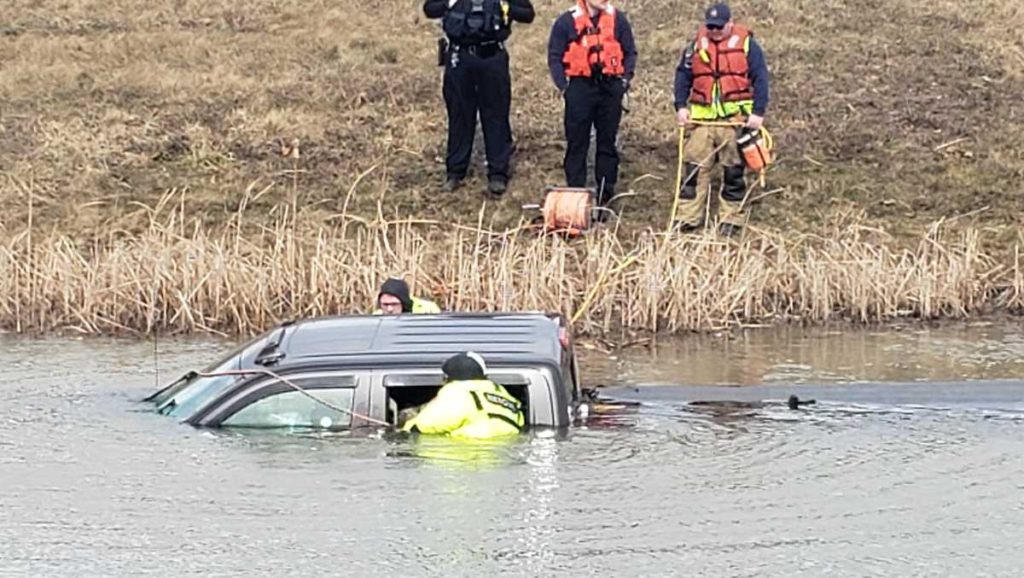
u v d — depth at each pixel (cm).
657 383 1480
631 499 1017
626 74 2070
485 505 1003
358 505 1006
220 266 1833
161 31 2883
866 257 1875
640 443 1136
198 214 2211
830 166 2308
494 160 2194
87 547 942
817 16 2878
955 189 2250
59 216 2211
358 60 2720
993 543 941
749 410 1238
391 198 2231
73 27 2912
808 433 1170
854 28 2816
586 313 1788
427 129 2436
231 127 2456
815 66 2639
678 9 2936
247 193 2122
